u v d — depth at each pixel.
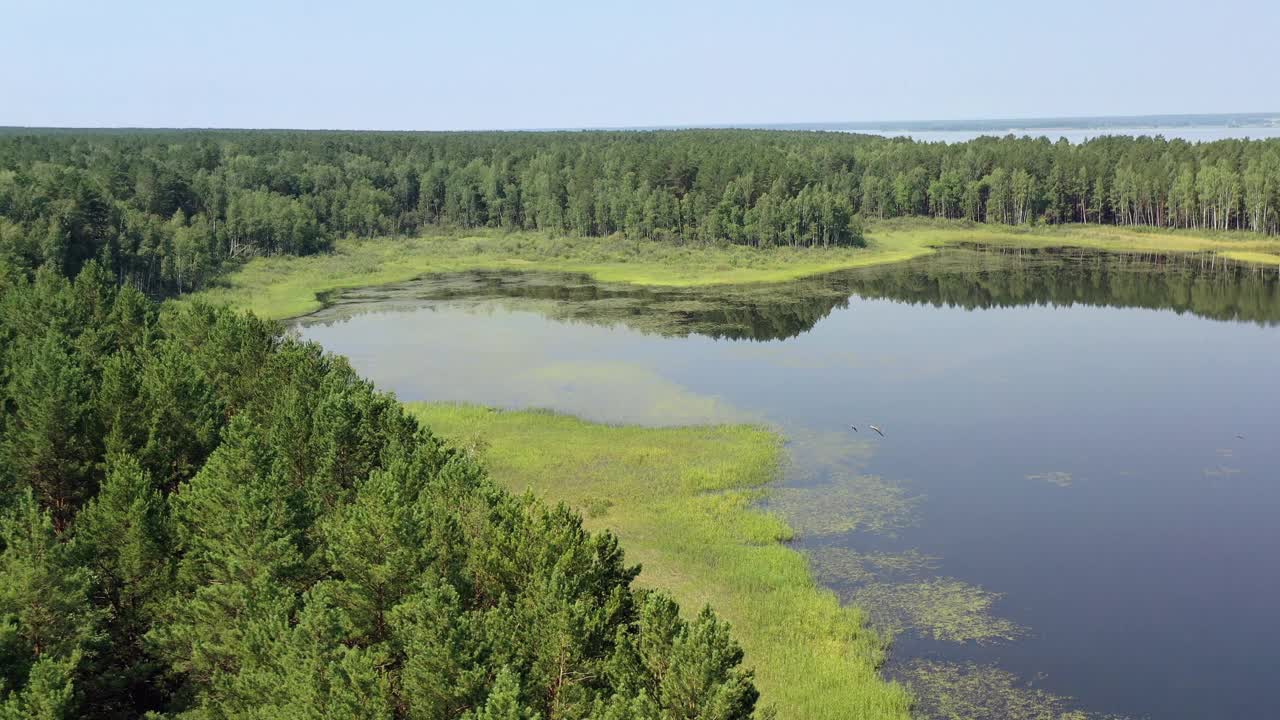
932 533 51.59
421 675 27.22
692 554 48.38
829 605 43.09
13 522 33.66
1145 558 48.66
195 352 63.53
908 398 78.25
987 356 93.50
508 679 25.41
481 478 38.94
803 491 57.53
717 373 86.81
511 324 111.44
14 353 61.59
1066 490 57.91
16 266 102.06
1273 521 53.12
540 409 74.88
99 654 34.94
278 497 36.50
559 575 29.48
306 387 53.62
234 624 32.47
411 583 31.95
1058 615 42.84
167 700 36.38
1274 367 87.50
